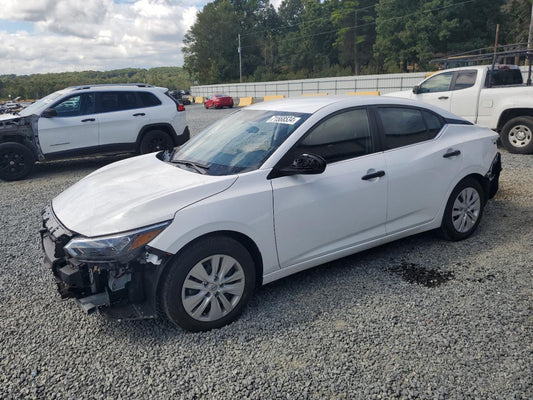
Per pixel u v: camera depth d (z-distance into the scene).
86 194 3.46
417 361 2.72
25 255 4.75
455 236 4.55
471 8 49.06
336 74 56.53
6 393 2.58
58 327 3.28
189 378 2.65
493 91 9.13
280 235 3.36
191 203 3.02
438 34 48.47
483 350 2.80
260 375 2.65
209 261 3.11
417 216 4.20
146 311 3.00
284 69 82.75
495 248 4.41
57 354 2.95
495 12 48.97
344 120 3.76
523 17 50.91
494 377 2.55
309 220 3.48
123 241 2.80
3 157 8.50
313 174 3.35
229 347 2.95
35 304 3.65
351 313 3.30
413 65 54.97
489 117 9.26
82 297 3.03
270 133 3.65
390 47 53.78
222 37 83.25
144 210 2.95
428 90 10.42
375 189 3.79
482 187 4.74
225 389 2.55
